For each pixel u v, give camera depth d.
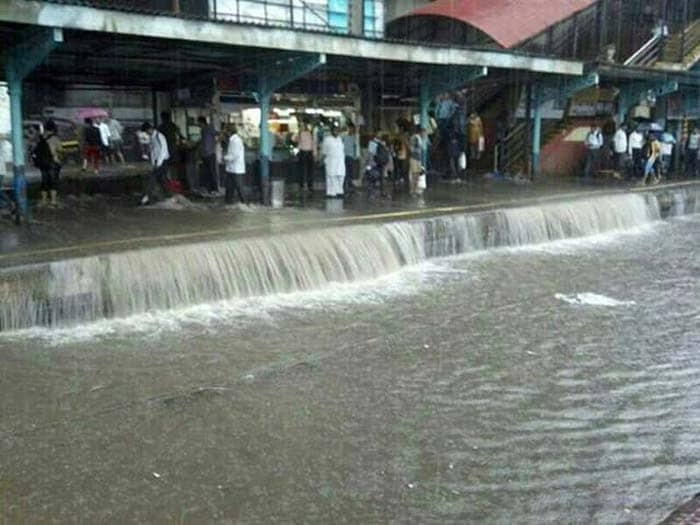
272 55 14.18
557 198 16.67
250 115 19.16
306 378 7.16
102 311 8.91
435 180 20.78
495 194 17.36
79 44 12.59
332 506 4.88
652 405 6.62
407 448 5.72
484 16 21.62
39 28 10.71
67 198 15.88
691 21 26.94
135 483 5.13
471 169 24.22
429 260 12.85
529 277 11.75
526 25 21.38
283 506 4.87
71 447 5.64
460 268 12.34
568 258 13.41
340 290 10.70
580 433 6.03
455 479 5.26
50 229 11.38
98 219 12.59
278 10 19.20
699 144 24.64
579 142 24.22
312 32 13.27
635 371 7.48
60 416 6.18
